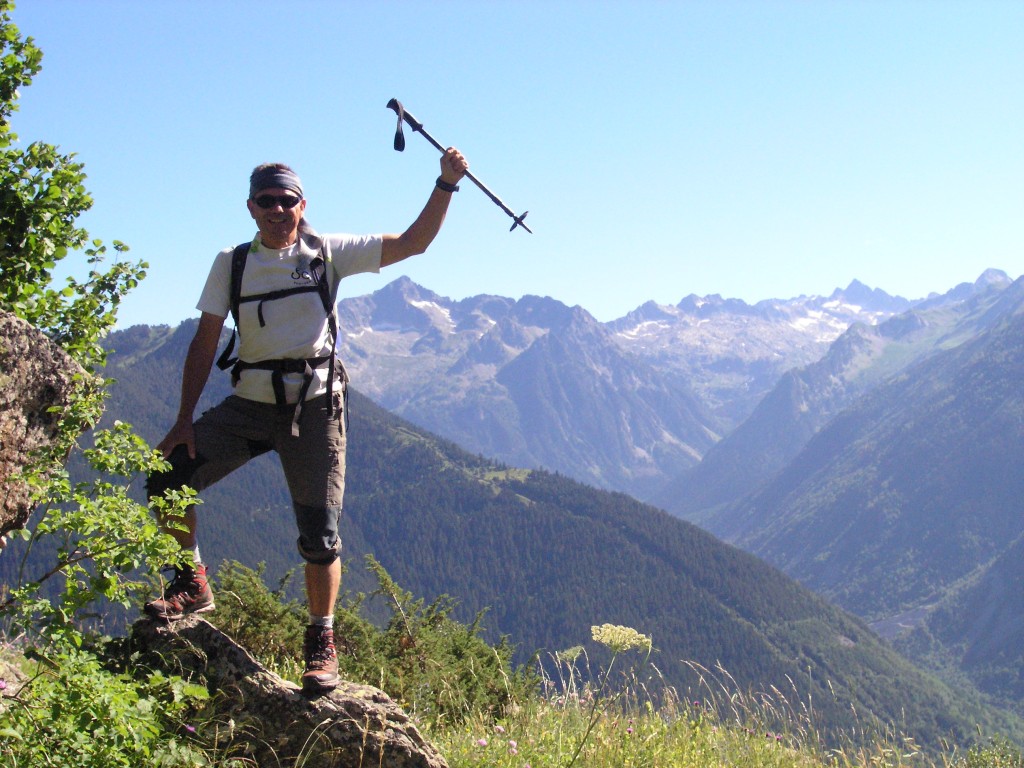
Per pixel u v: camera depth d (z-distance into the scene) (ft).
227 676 12.03
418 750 11.91
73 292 14.67
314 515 12.31
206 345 12.34
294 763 11.64
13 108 14.58
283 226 12.20
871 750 16.63
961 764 17.76
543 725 15.89
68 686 9.85
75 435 11.56
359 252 12.71
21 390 10.68
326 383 12.37
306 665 12.23
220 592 17.42
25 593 10.09
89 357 14.88
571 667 16.76
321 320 12.38
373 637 18.45
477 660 18.76
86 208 14.85
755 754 15.80
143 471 11.41
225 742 11.50
